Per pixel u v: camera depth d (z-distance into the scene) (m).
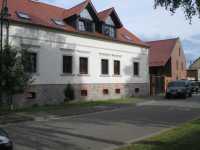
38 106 24.97
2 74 19.25
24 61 20.20
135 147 9.91
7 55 19.53
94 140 11.89
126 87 35.12
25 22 24.50
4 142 7.62
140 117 18.75
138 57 37.06
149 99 32.34
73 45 28.70
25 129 14.57
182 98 34.44
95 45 31.06
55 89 26.91
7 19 23.20
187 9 14.47
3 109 22.02
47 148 10.56
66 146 10.87
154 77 41.06
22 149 10.41
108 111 22.42
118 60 34.09
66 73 27.95
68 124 16.09
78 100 29.08
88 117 19.06
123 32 37.16
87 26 30.83
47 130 14.22
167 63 51.16
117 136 12.70
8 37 23.06
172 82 36.12
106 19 32.28
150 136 12.01
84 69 30.08
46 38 26.25
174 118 18.22
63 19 29.44
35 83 25.25
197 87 45.16
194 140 10.54
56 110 22.02
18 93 20.36
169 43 52.78
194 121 15.70
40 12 28.11
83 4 29.86
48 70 26.36
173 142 10.34
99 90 31.45
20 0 27.67
